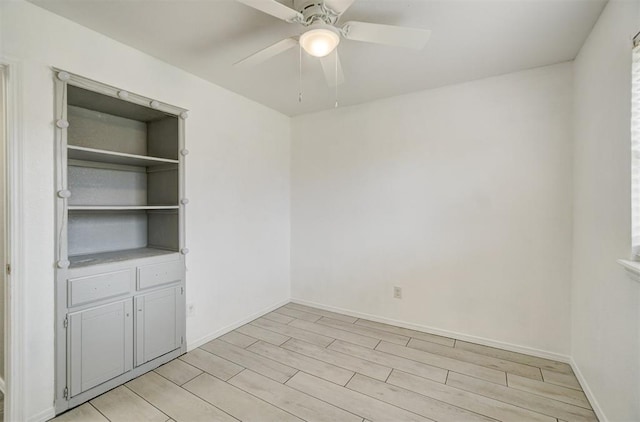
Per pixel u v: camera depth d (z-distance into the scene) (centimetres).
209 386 204
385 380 211
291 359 239
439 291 283
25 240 165
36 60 168
